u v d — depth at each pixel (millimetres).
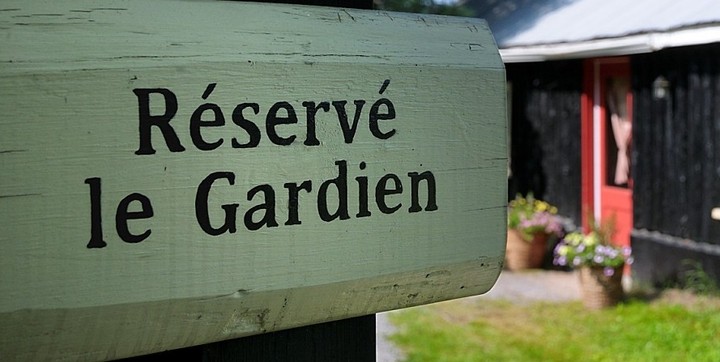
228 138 957
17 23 858
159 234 919
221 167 952
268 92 983
